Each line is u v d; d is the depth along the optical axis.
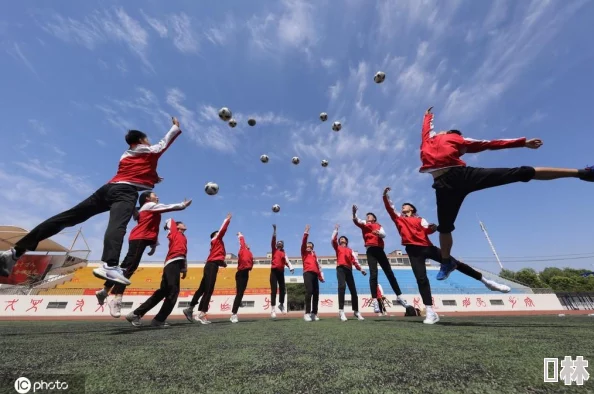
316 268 5.88
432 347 1.56
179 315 18.77
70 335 2.45
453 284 28.30
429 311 3.75
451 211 2.93
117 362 1.26
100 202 2.71
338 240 6.40
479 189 2.78
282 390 0.88
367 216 6.30
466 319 4.79
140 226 4.35
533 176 2.56
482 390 0.85
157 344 1.81
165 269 4.19
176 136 3.19
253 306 20.02
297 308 26.17
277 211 7.37
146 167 2.85
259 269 31.39
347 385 0.91
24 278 24.34
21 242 2.46
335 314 18.84
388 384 0.92
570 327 2.63
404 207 4.55
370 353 1.41
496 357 1.27
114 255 2.45
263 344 1.77
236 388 0.90
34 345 1.78
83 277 25.06
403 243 4.26
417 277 4.00
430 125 3.21
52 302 17.41
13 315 16.70
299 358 1.31
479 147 2.89
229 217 5.47
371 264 6.17
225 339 2.06
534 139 2.75
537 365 1.12
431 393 0.83
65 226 2.61
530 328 2.57
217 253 5.28
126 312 19.25
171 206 4.26
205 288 5.15
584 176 2.43
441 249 3.20
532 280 40.06
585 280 38.72
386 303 17.66
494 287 3.64
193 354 1.44
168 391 0.88
